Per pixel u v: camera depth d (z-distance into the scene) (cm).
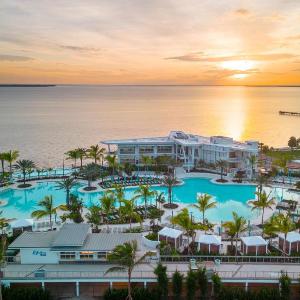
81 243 4666
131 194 8281
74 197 7012
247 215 7044
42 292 4244
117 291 4294
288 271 4584
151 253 4534
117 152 10819
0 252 4144
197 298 4372
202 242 5231
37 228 6147
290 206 7119
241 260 4934
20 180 9250
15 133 19600
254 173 9488
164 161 9944
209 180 9388
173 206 7381
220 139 10400
